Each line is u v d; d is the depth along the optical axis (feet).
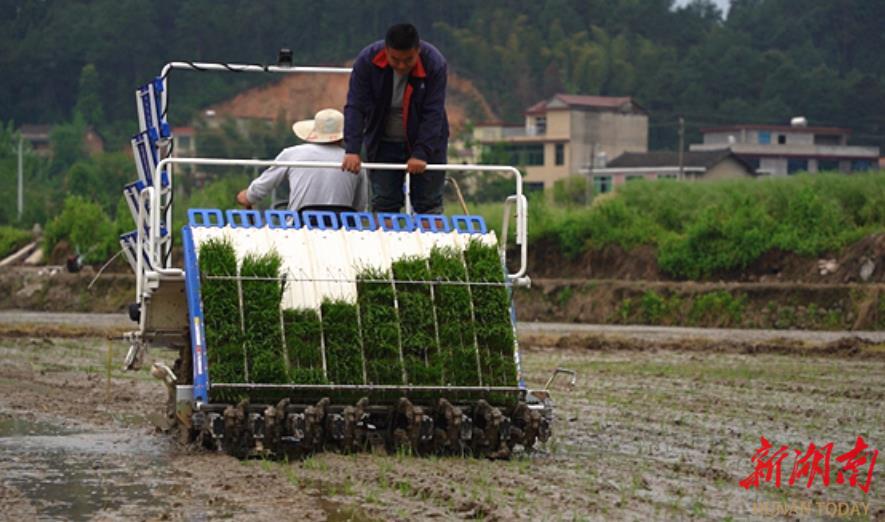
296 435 41.29
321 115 48.75
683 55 489.67
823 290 139.44
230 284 41.96
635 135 381.60
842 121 440.86
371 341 42.50
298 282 43.06
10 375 74.74
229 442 42.88
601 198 196.13
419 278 43.57
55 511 34.88
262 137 320.91
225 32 414.62
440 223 45.96
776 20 507.30
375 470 39.88
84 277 187.21
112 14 422.41
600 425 53.62
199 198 228.43
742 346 101.35
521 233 45.24
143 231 44.16
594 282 160.56
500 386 43.06
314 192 47.88
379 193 47.96
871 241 153.48
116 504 35.81
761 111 434.71
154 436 50.08
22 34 441.27
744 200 171.42
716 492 37.50
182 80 395.14
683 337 115.34
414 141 46.73
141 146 48.49
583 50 450.30
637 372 81.10
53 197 330.13
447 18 457.27
